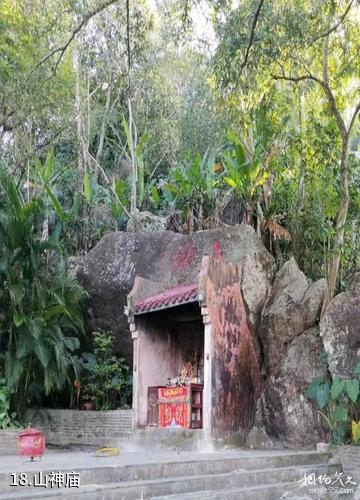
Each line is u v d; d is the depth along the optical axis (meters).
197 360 11.25
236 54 9.11
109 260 12.77
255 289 10.87
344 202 10.52
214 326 9.84
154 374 11.02
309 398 9.87
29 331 10.87
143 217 14.52
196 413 10.04
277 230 12.36
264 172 12.45
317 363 9.99
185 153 15.49
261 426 10.22
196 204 13.58
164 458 7.78
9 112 13.88
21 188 15.74
